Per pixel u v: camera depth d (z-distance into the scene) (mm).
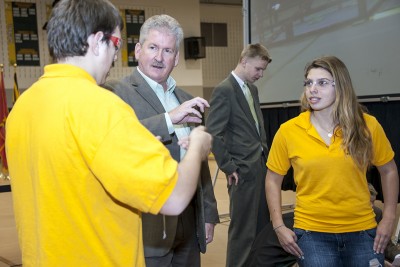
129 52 9742
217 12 12031
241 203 2652
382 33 3410
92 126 872
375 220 1694
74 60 983
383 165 1685
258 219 2693
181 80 10211
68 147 884
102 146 855
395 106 3334
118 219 942
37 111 942
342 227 1611
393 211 1658
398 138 3316
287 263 1915
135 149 860
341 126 1601
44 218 916
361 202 1610
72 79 945
